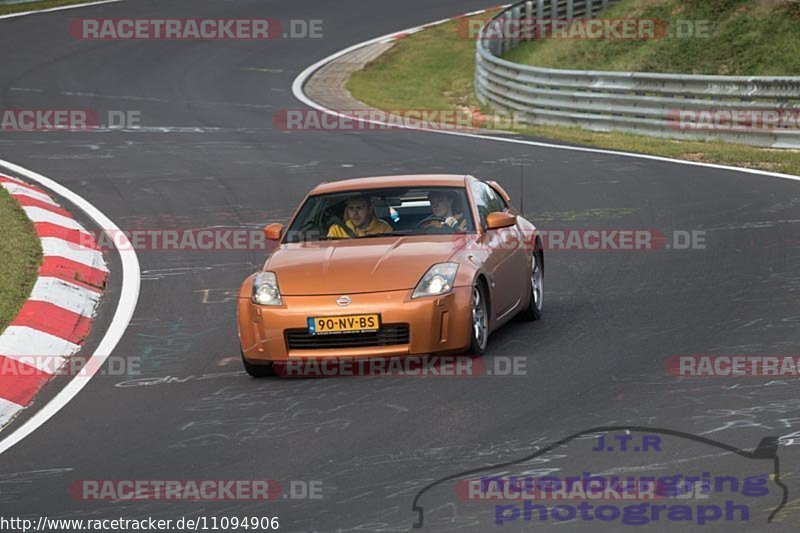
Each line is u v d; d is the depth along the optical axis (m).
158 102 101.44
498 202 37.44
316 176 66.06
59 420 28.48
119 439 26.47
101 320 39.22
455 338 30.53
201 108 98.38
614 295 38.94
